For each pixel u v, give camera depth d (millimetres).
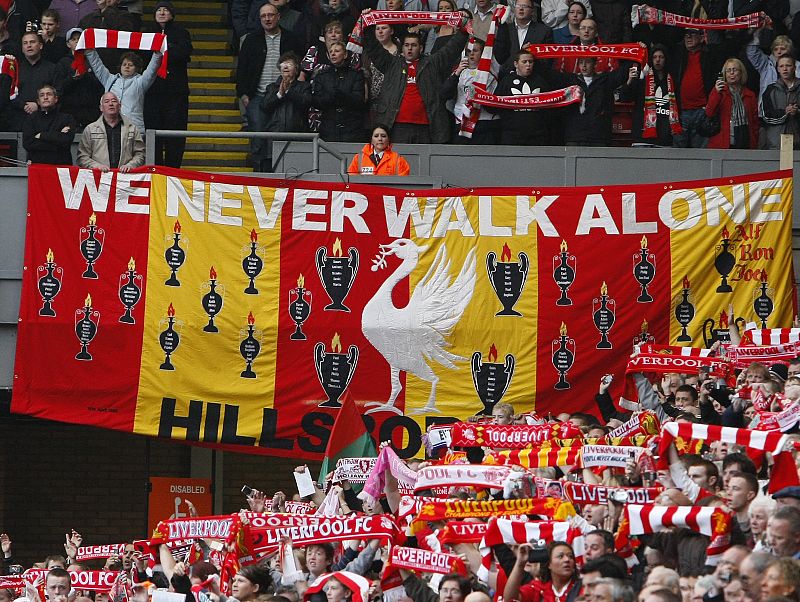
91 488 82500
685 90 73188
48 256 63750
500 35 73438
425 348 64625
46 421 82250
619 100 72438
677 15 74000
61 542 82312
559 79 70500
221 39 90062
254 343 64250
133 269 64062
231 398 63969
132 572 50188
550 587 32875
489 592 34375
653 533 33531
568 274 65000
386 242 65125
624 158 70500
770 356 53500
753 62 74562
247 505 81875
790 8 79375
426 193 65438
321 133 71250
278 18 75438
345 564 38969
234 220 64688
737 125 72188
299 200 65000
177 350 63875
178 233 64312
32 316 63500
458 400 64500
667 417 50625
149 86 69625
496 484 38094
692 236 65125
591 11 74625
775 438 33656
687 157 70812
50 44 74062
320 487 58250
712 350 55812
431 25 73750
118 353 63594
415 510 39031
